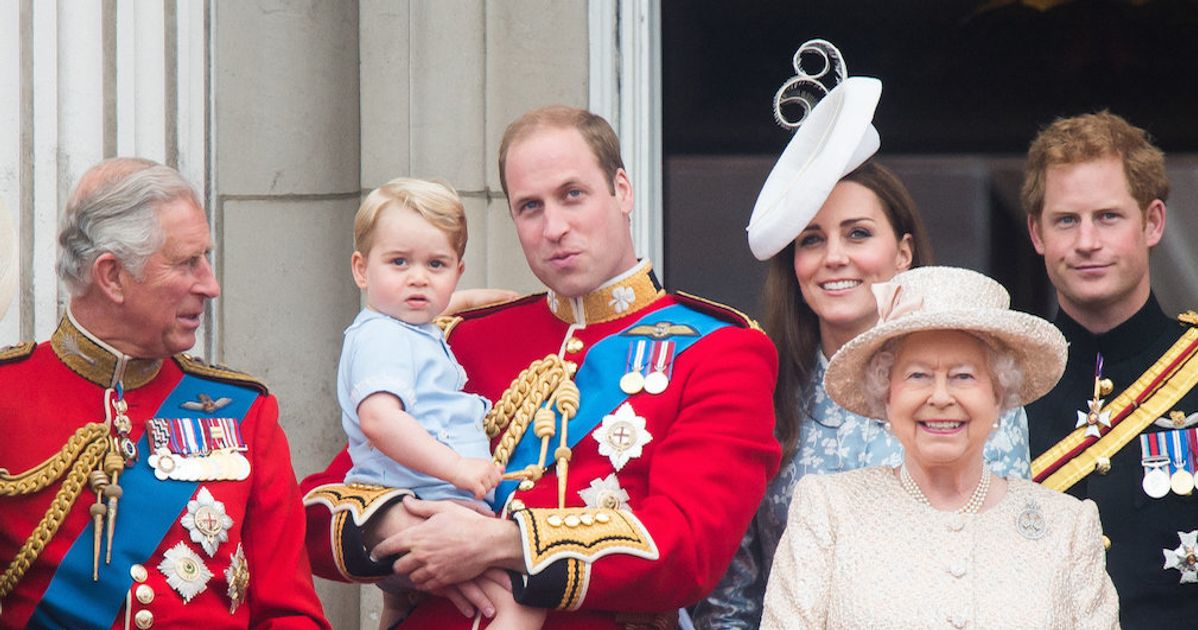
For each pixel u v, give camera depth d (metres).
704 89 23.34
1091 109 24.38
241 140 20.36
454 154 19.88
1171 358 16.55
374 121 20.12
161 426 13.95
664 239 23.20
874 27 24.28
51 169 18.55
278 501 14.25
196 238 13.73
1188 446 16.09
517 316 15.90
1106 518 16.12
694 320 15.18
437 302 15.08
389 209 15.07
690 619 16.75
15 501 13.50
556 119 15.05
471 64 19.89
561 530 13.94
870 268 16.25
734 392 14.60
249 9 20.31
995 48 24.30
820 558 13.77
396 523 14.49
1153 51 24.34
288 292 20.39
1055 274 16.91
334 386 20.41
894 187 16.48
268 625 14.00
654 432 14.59
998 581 13.39
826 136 16.58
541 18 20.09
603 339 15.14
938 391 13.55
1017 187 24.27
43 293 18.47
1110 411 16.47
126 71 19.11
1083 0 24.31
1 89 18.30
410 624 15.02
